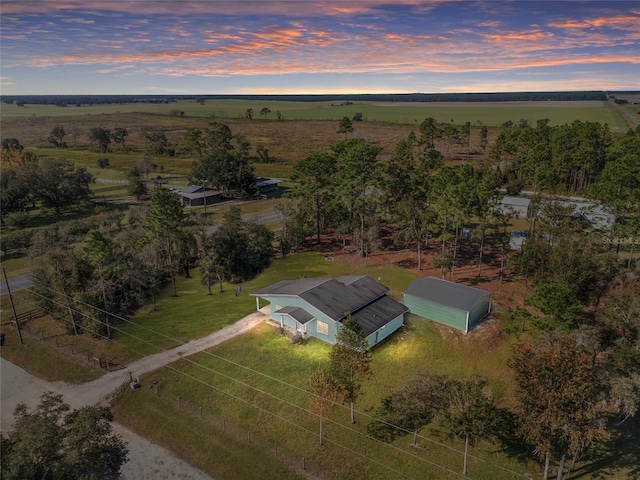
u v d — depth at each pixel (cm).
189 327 4866
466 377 3872
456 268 6028
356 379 3325
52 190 10119
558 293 3575
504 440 3195
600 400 3294
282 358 4225
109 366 4272
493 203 5819
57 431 2403
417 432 3291
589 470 2919
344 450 3178
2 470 2156
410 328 4644
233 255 6116
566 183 9731
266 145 19838
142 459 3219
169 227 5966
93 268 5134
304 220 7431
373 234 6638
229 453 3225
